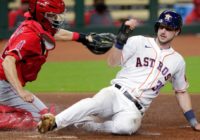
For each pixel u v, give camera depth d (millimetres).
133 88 17438
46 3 17547
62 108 22969
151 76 17516
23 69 17969
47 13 17641
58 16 17906
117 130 17312
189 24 54625
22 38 17406
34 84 30359
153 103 23953
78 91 27938
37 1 17562
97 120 18031
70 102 24391
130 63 17688
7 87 18531
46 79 32219
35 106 18859
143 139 17078
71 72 35031
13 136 17297
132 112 17234
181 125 19719
